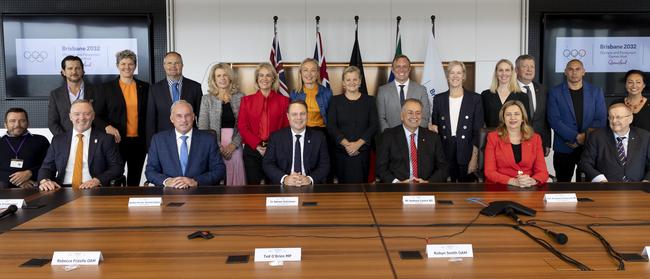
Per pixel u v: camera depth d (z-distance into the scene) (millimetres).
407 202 2602
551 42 6125
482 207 2492
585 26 6105
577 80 4477
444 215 2330
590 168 3791
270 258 1694
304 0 6160
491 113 4426
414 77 6230
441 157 3898
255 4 6176
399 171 3854
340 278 1530
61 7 6066
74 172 3578
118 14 6062
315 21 6176
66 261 1675
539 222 2178
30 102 6133
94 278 1547
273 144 3795
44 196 2854
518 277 1535
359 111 4320
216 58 6215
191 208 2521
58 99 4453
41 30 6059
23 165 4148
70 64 4406
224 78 4324
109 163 3680
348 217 2307
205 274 1573
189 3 6164
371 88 6262
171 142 3514
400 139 3891
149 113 4441
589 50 6129
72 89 4500
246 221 2242
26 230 2100
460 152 4320
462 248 1731
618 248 1810
